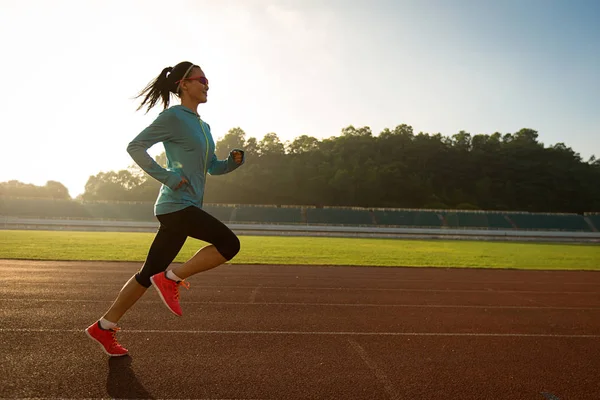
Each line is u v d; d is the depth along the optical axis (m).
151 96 3.45
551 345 4.47
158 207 3.14
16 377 3.00
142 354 3.64
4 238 22.77
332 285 8.77
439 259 16.94
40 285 7.44
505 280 10.52
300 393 2.93
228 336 4.39
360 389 3.05
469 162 93.44
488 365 3.71
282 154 92.12
